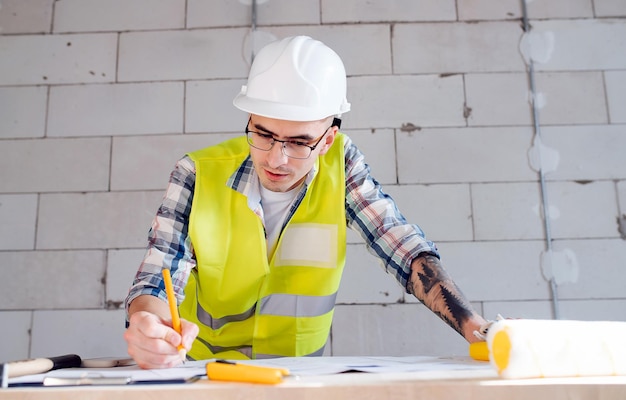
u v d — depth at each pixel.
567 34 2.44
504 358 0.63
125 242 2.29
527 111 2.38
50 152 2.36
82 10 2.47
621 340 0.68
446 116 2.37
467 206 2.31
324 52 1.19
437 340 2.22
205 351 1.35
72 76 2.42
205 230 1.23
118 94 2.41
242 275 1.28
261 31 2.44
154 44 2.45
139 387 0.60
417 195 2.31
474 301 2.25
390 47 2.43
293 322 1.33
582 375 0.65
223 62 2.43
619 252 2.28
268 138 1.12
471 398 0.58
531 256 2.28
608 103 2.39
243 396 0.58
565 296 2.25
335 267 1.32
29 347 2.22
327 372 0.69
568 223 2.30
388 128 2.36
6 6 2.48
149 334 0.82
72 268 2.28
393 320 2.23
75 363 0.94
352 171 1.35
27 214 2.31
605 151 2.35
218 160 1.30
